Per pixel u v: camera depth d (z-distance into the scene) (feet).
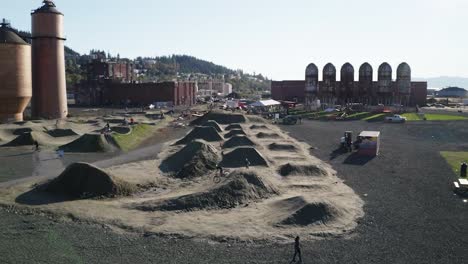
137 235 89.04
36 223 94.22
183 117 371.15
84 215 99.19
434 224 97.19
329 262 77.36
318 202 102.12
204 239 87.25
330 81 433.07
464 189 122.52
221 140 224.12
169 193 124.77
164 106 492.13
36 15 321.93
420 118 331.98
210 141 221.66
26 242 83.66
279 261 77.56
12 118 284.00
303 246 84.28
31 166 157.07
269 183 125.39
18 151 188.85
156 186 132.16
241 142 204.03
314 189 127.65
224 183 118.93
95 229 91.76
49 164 161.38
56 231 89.97
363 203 112.98
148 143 223.92
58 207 104.22
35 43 325.01
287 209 103.50
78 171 121.08
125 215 100.73
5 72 270.67
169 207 106.11
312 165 151.74
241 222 97.35
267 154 184.14
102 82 536.01
